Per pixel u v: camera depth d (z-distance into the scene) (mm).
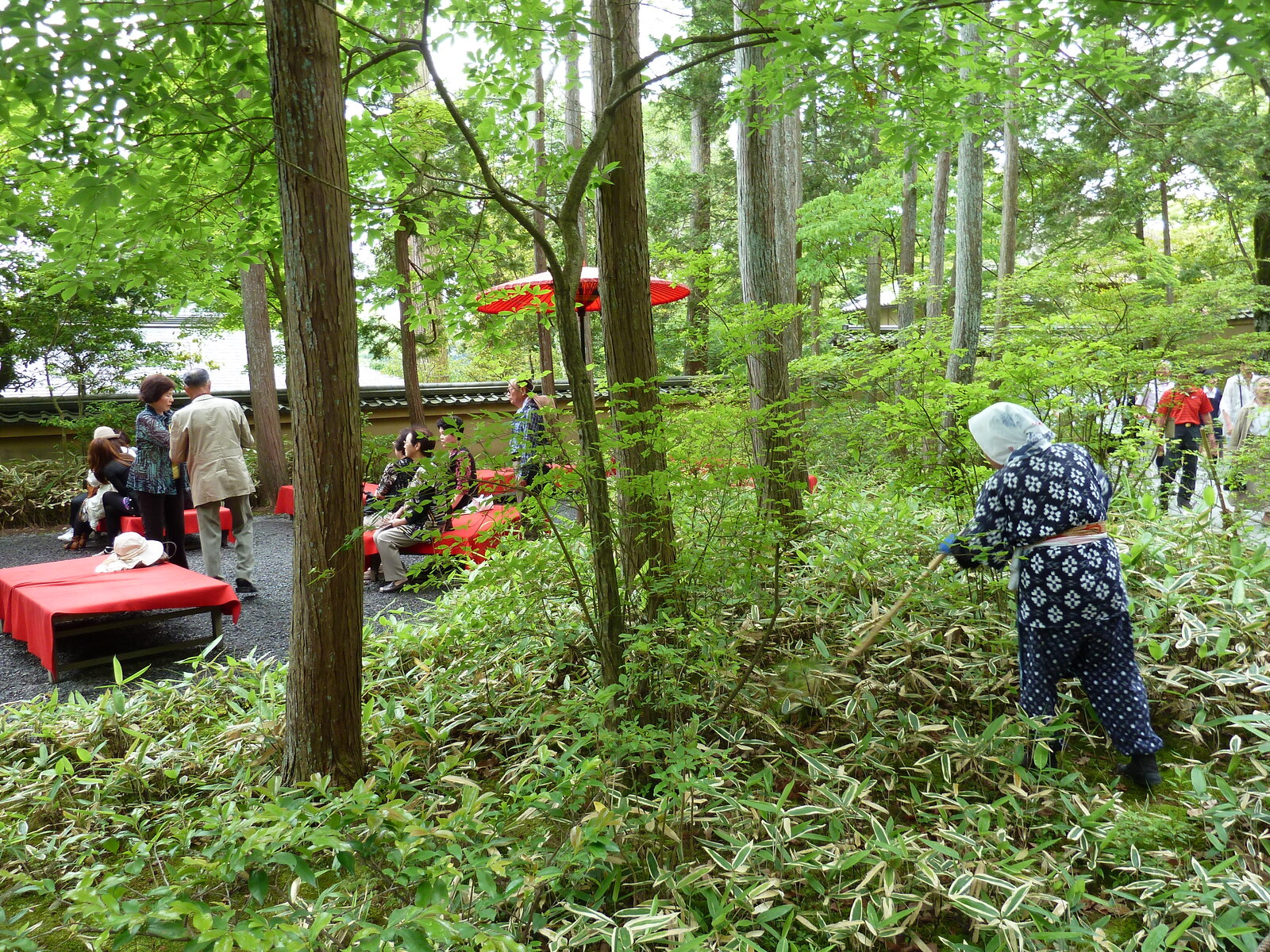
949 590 3957
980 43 3230
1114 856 2494
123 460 8547
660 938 2107
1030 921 2203
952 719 3211
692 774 2631
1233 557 4113
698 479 3043
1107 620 2846
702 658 3041
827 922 2291
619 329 3867
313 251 2777
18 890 2510
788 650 3684
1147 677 3461
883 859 2352
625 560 3549
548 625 3855
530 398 4570
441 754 3311
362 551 3029
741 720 3309
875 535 4605
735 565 3238
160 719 3760
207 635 5508
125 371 12406
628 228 3830
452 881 2051
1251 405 7699
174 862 2709
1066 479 2848
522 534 3248
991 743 2904
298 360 2852
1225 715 3174
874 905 2246
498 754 3266
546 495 3006
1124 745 2906
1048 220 14219
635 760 2711
